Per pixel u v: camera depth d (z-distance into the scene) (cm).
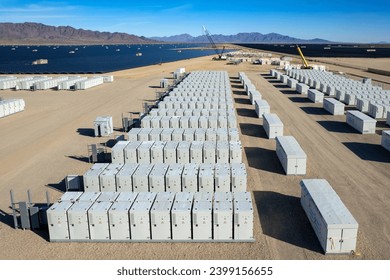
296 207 2306
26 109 5684
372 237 1966
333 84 6469
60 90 7588
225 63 14075
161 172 2425
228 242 1947
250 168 2975
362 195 2456
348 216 1852
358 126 4022
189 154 2847
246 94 6619
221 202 1994
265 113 4297
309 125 4356
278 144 3153
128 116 4991
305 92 6525
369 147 3484
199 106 4441
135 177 2378
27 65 18250
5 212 2331
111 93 7062
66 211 1945
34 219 2092
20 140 3984
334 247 1808
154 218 1925
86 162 3231
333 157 3216
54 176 2917
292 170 2809
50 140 3953
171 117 3788
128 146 2930
